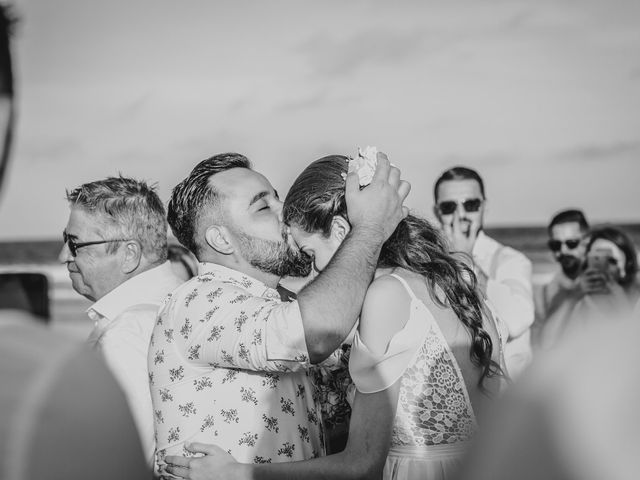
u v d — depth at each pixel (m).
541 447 0.72
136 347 2.47
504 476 0.74
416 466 2.15
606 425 0.71
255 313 2.19
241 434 2.25
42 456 0.88
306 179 2.39
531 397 0.74
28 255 31.28
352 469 2.12
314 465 2.14
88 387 0.92
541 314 6.26
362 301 2.12
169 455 2.28
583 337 0.76
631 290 5.02
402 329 2.15
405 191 2.27
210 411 2.26
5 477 0.88
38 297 2.11
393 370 2.14
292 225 2.40
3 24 0.92
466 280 2.31
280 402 2.30
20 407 0.89
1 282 2.07
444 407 2.15
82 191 2.76
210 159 2.50
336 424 2.58
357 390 2.17
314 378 2.55
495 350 2.33
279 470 2.14
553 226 6.26
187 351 2.28
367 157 2.30
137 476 0.96
